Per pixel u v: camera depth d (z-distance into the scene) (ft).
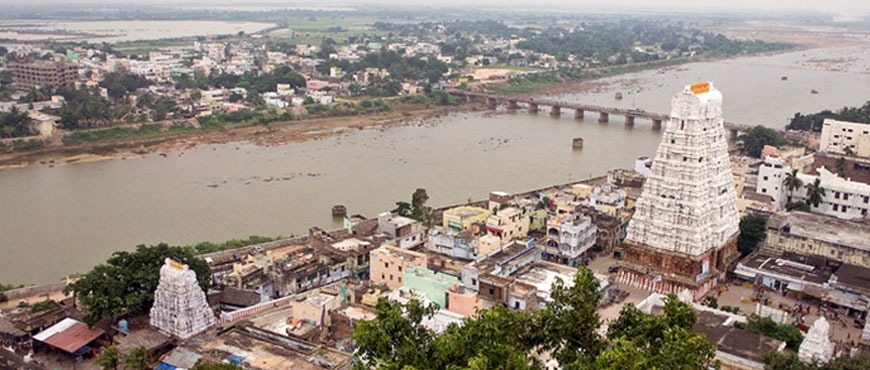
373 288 420.36
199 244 553.64
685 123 456.86
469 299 387.96
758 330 361.71
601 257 546.26
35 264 542.98
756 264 490.08
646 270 479.82
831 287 441.27
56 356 380.99
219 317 415.44
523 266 479.00
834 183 613.93
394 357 219.82
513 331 217.77
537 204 594.65
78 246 583.58
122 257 416.87
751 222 527.40
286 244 552.00
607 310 441.27
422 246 554.87
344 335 376.07
